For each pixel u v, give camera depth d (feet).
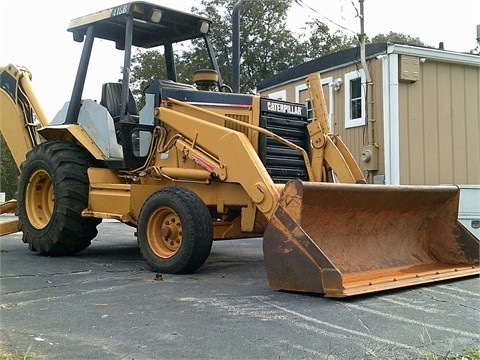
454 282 17.29
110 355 10.28
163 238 19.66
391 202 18.10
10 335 11.58
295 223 15.26
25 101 28.14
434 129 35.37
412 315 13.16
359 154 36.32
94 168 23.24
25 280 17.93
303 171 21.97
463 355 10.18
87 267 20.79
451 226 19.57
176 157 21.07
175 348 10.68
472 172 36.47
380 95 34.86
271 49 89.35
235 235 20.90
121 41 25.62
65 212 22.85
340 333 11.64
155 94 22.06
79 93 24.54
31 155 24.44
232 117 20.97
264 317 12.94
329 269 14.61
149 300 14.80
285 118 21.75
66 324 12.42
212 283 17.30
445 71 35.94
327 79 39.58
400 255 18.88
